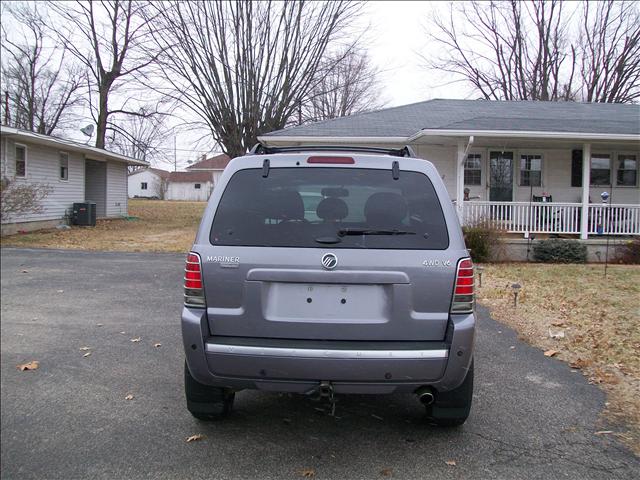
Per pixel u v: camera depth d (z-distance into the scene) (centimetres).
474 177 1585
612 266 1199
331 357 289
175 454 321
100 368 477
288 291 302
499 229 1273
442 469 303
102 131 2761
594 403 399
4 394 416
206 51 2181
